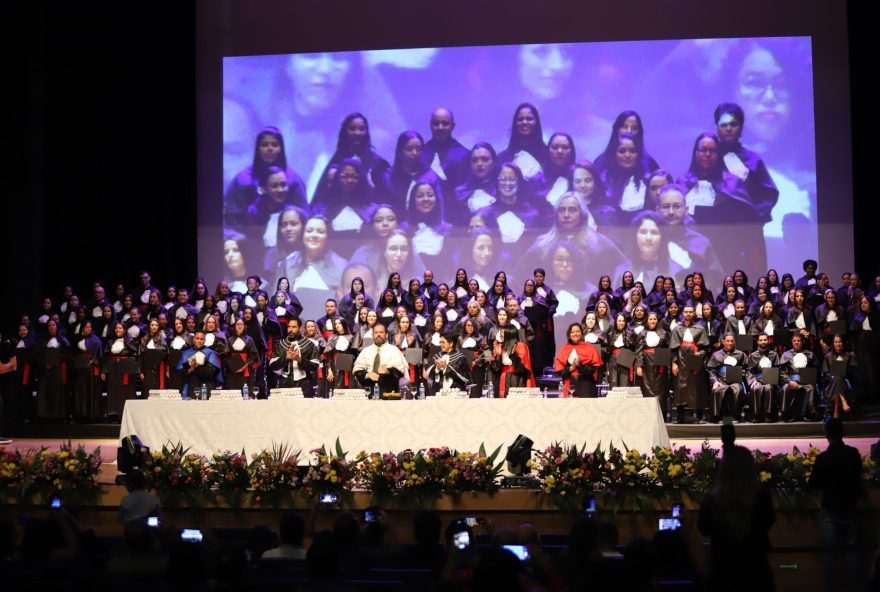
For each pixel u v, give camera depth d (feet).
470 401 29.71
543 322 50.03
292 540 18.78
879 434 42.57
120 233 59.82
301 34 57.82
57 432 46.50
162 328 47.65
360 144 57.21
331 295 57.11
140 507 24.03
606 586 13.84
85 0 58.95
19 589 14.15
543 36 56.59
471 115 56.80
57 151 59.77
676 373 43.96
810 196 55.42
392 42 57.26
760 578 17.31
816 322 46.52
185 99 58.65
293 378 40.60
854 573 21.77
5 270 56.03
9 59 56.03
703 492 26.12
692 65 55.88
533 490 26.89
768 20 55.67
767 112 55.57
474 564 16.51
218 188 58.23
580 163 56.18
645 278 55.67
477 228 56.44
